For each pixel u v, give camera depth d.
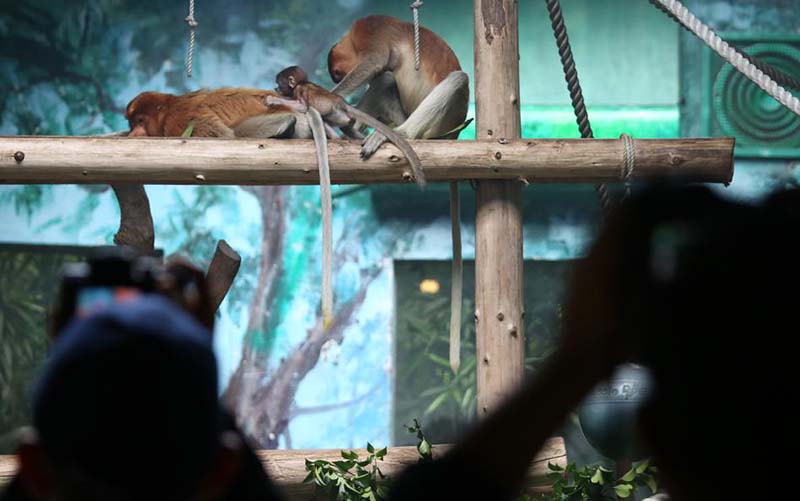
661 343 1.26
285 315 16.08
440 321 16.27
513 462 1.34
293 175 8.80
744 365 1.24
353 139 9.62
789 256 1.24
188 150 8.71
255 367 15.95
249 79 16.44
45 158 8.60
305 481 8.64
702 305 1.25
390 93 10.48
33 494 1.28
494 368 8.81
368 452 8.75
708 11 16.45
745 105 16.30
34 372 15.99
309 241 16.23
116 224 16.17
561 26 9.62
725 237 1.26
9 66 16.28
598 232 1.32
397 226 16.22
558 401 1.32
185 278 1.50
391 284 16.14
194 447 1.28
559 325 1.33
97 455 1.25
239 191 16.25
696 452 1.25
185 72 16.44
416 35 9.81
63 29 16.39
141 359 1.27
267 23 16.50
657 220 1.28
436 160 8.80
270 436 15.80
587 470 8.01
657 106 16.30
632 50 16.39
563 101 16.33
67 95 16.34
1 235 15.95
